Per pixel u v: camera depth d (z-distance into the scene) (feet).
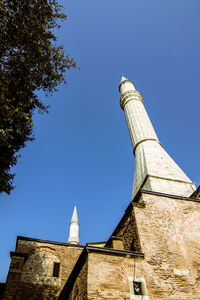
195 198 54.95
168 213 45.62
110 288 32.22
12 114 33.68
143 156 86.79
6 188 39.17
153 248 39.22
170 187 70.38
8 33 34.22
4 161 37.68
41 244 63.82
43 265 59.93
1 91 32.22
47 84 40.47
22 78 37.91
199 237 43.68
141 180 78.13
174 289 35.04
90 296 30.71
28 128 40.11
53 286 56.85
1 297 52.03
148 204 46.06
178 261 38.83
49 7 39.81
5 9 33.35
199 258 40.47
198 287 36.45
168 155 89.45
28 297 53.21
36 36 36.88
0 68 34.17
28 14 36.47
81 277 35.58
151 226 42.50
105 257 35.32
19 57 36.68
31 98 39.75
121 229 49.85
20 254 55.21
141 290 33.58
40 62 38.88
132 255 36.91
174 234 42.55
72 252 65.00
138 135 100.99
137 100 122.01
